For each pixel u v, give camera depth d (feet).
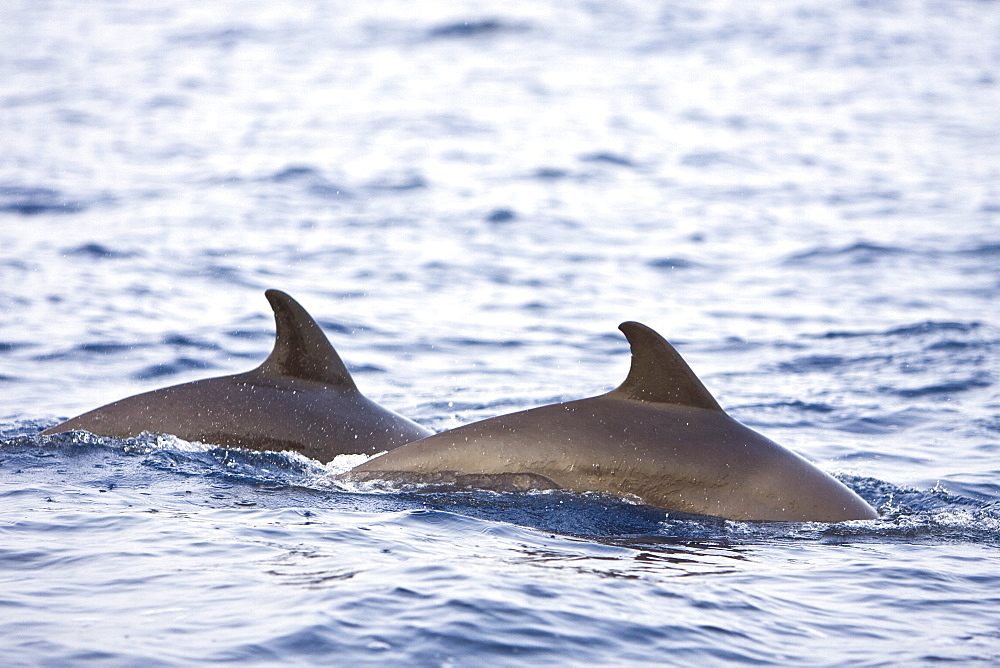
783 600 84.12
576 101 650.84
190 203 362.74
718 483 108.27
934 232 332.60
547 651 72.33
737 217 363.15
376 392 179.01
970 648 75.46
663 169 457.68
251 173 418.72
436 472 112.16
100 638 71.15
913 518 110.93
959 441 151.94
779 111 624.59
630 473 108.78
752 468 109.29
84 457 121.80
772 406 171.12
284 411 127.75
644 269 287.48
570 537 98.73
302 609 76.43
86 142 493.77
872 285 268.82
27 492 107.96
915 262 293.84
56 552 88.12
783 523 106.11
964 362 197.67
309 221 340.80
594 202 385.91
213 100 639.76
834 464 140.05
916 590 87.51
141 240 303.07
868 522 108.06
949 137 540.52
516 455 111.24
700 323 232.53
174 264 275.59
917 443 150.92
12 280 250.37
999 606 84.23
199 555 87.97
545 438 111.65
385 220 345.10
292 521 99.04
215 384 131.44
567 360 203.10
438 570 85.66
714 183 427.74
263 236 316.60
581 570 88.48
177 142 499.51
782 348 210.79
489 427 114.01
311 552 89.56
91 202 359.46
